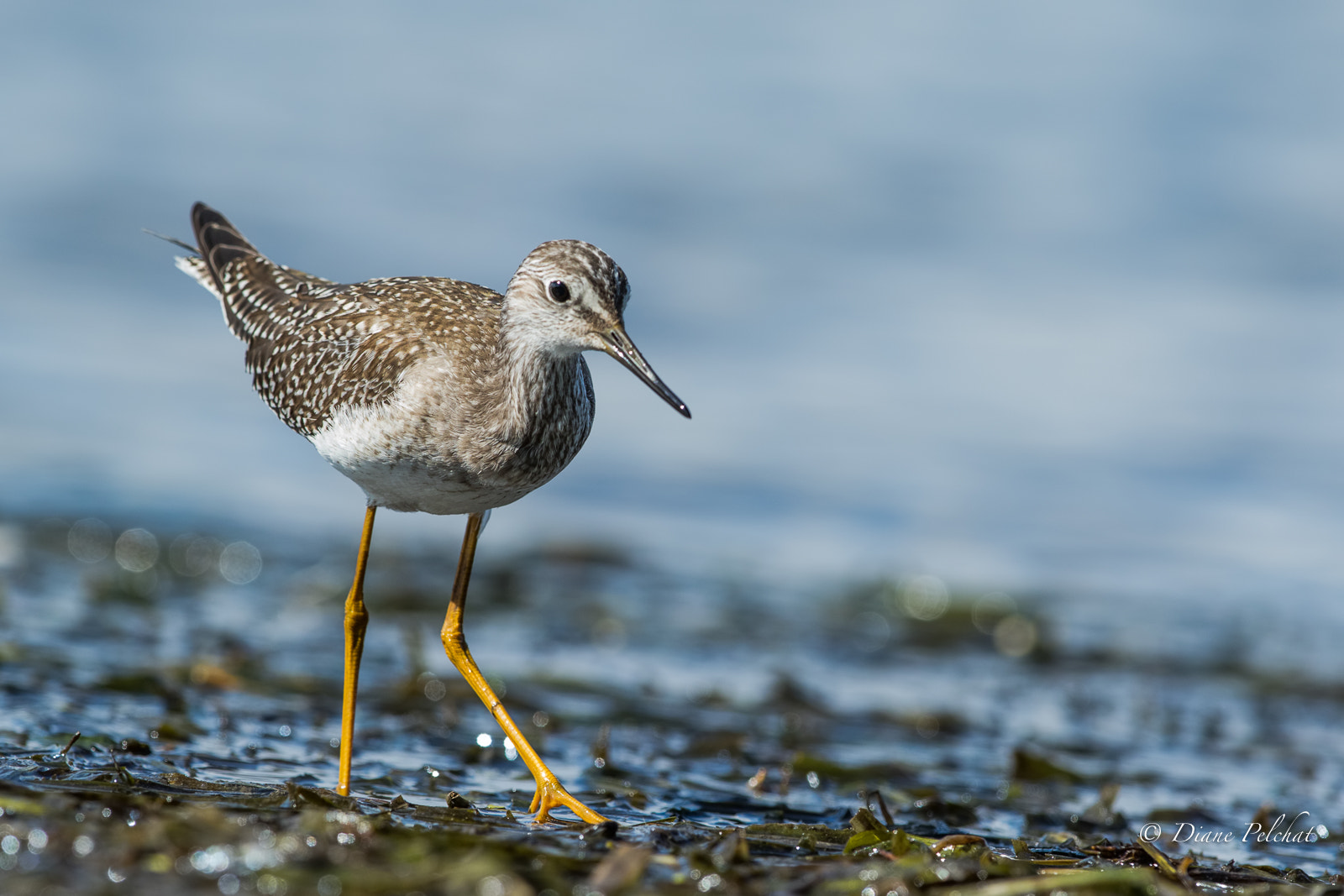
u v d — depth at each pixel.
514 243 23.45
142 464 16.92
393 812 7.61
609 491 17.50
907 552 16.38
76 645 11.16
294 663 11.44
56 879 6.00
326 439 8.60
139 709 9.58
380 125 28.45
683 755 9.92
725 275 23.55
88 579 13.13
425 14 34.59
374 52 32.09
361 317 8.66
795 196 26.73
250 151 26.20
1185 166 28.66
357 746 9.46
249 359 9.52
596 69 32.16
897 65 32.81
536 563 15.20
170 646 11.46
